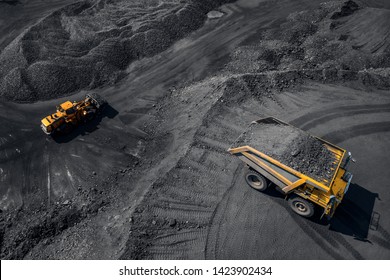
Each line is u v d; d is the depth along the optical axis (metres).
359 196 12.05
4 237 12.63
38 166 15.06
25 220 13.12
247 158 11.81
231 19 23.55
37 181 14.51
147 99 18.11
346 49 19.08
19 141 16.11
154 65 20.39
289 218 11.56
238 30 22.42
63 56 19.83
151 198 12.53
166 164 14.16
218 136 14.73
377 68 18.23
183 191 12.71
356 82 16.98
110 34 21.27
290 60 19.27
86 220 12.86
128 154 15.30
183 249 11.03
